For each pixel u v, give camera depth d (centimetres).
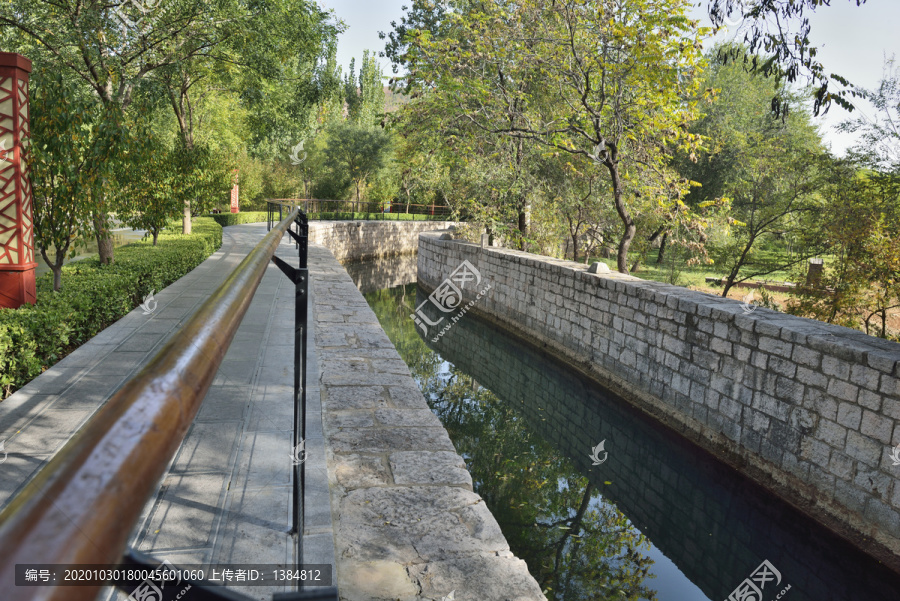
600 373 1163
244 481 344
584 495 814
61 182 705
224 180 1772
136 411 41
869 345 646
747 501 769
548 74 1439
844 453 645
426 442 434
